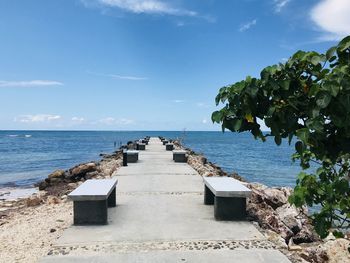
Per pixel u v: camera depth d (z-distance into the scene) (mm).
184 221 6555
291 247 5664
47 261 4660
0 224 7750
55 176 18172
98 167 18953
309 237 7750
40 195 13742
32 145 76562
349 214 3354
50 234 6344
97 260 4695
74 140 111375
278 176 26938
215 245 5305
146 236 5695
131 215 6988
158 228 6121
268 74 2396
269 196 9656
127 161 16391
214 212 6793
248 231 5973
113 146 74375
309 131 2145
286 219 8047
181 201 8266
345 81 2086
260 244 5363
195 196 8852
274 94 2424
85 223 6344
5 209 11711
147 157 19000
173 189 9703
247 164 36406
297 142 2340
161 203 8039
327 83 2092
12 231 6625
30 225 7023
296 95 2408
